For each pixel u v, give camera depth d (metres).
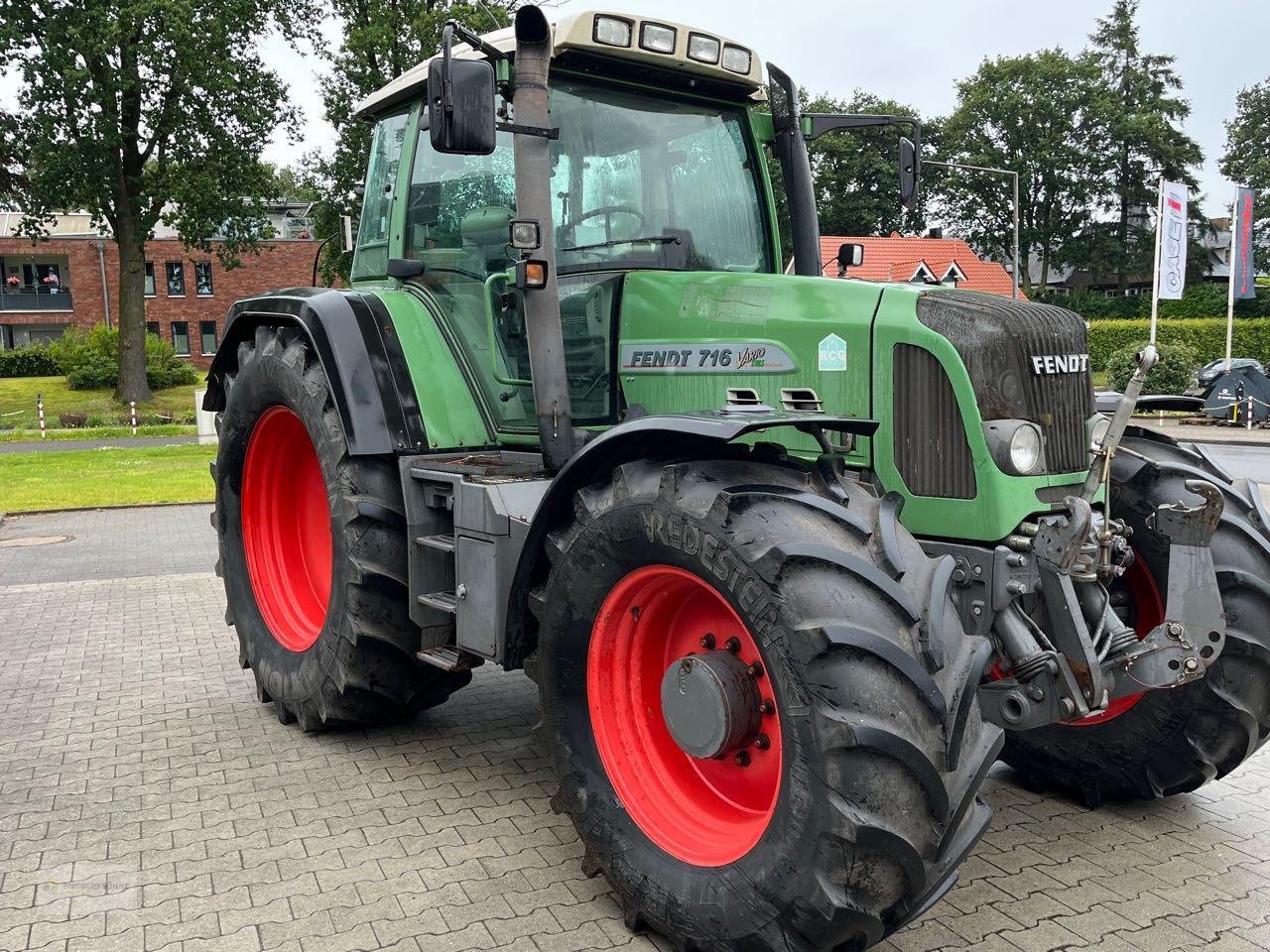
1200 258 55.50
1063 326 3.15
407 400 4.03
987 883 3.17
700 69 3.91
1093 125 54.28
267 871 3.23
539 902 3.04
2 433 24.03
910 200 4.29
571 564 2.98
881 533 2.56
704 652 2.96
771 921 2.46
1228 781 4.04
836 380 3.23
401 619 4.03
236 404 4.84
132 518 11.86
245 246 28.97
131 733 4.54
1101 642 2.97
